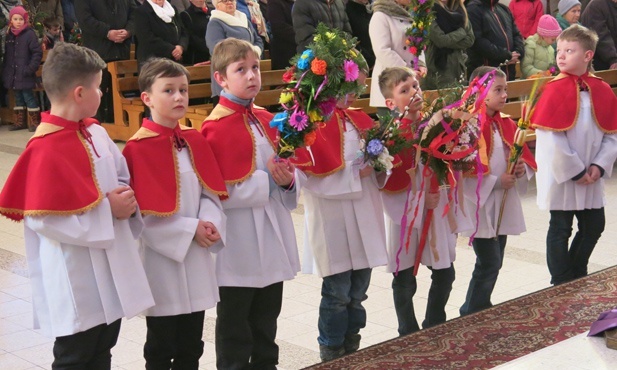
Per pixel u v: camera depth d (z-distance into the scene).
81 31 11.12
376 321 5.38
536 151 5.69
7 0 12.31
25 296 5.78
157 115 3.92
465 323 5.10
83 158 3.55
